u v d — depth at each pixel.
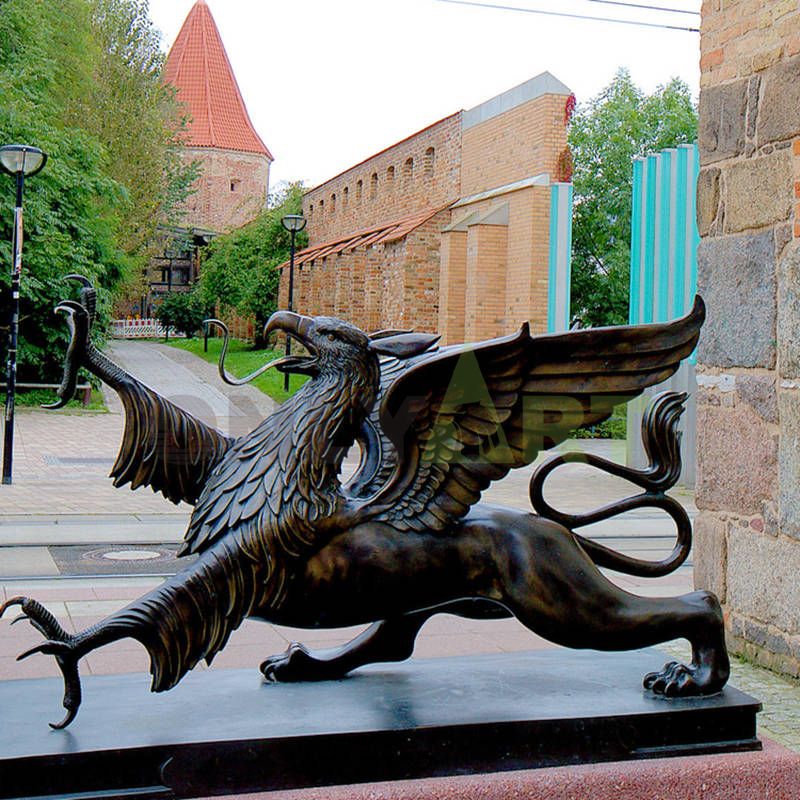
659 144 25.69
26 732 2.64
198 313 40.34
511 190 21.73
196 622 2.75
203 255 39.28
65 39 27.11
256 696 3.01
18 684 3.07
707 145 5.39
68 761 2.52
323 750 2.71
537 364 2.92
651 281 13.44
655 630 3.06
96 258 22.06
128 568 6.84
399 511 2.90
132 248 33.88
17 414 18.66
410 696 3.05
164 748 2.58
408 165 29.86
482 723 2.84
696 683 3.11
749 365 5.04
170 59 58.22
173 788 2.59
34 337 20.50
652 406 3.22
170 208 42.94
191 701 2.95
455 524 2.95
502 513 3.02
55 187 20.34
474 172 24.69
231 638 4.89
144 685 3.10
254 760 2.65
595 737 2.93
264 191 58.19
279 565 2.79
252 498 2.81
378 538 2.86
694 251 12.52
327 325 2.92
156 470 2.91
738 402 5.12
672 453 3.21
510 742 2.86
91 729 2.68
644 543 8.14
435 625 5.18
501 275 22.27
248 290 33.41
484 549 2.93
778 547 4.83
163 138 36.03
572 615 2.95
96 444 15.03
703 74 5.44
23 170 12.16
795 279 4.71
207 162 56.22
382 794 2.70
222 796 2.62
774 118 4.89
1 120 19.89
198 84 57.78
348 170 35.28
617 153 25.30
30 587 6.05
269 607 2.82
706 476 5.38
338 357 2.90
